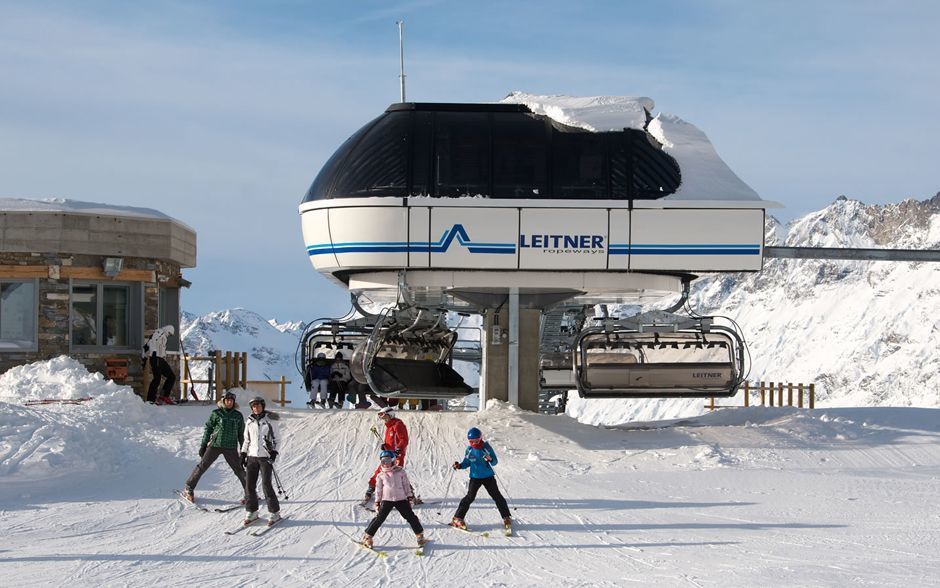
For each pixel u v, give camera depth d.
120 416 22.22
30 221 26.22
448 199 23.45
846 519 15.48
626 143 24.02
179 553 12.99
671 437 24.16
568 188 23.62
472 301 26.03
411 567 12.35
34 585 11.23
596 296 27.88
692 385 25.45
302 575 11.88
